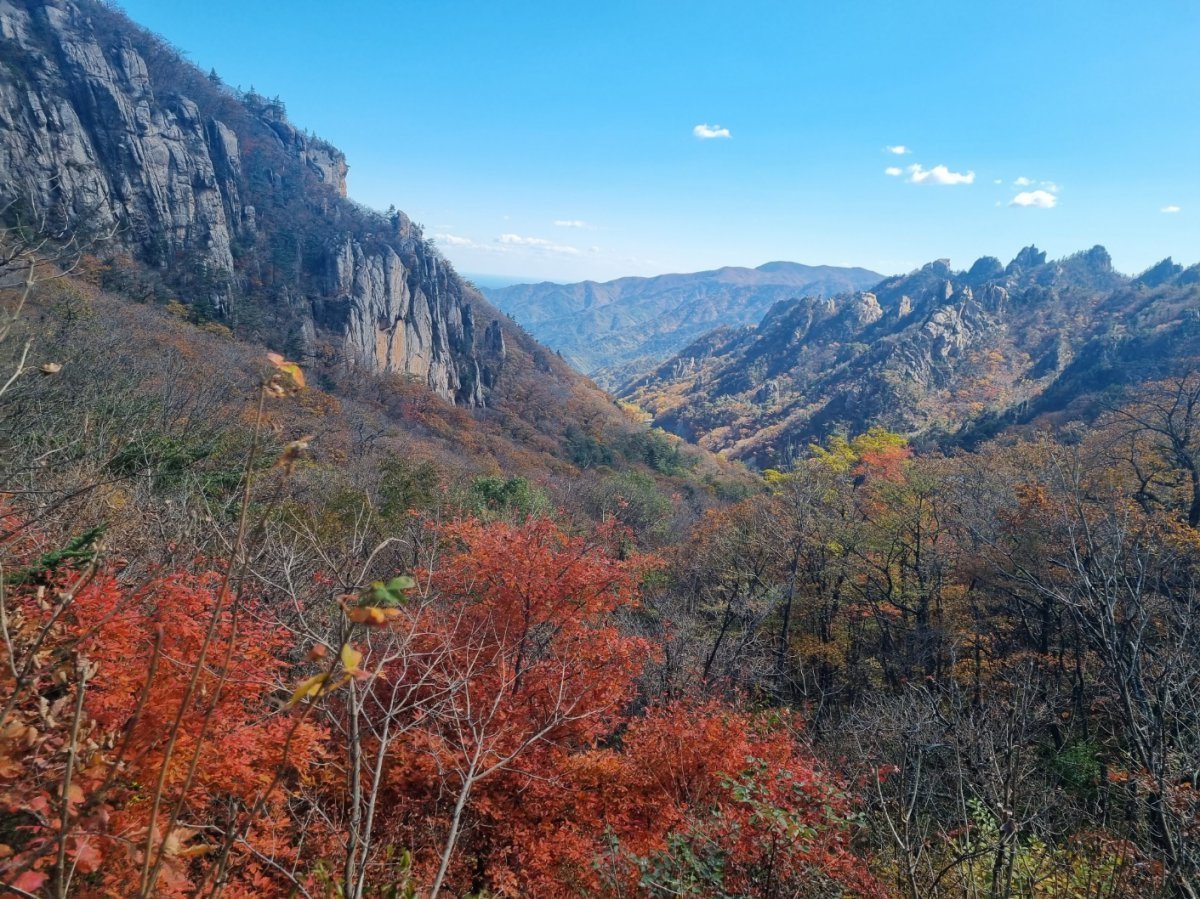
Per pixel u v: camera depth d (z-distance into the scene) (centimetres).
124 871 281
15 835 221
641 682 1464
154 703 480
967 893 689
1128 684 739
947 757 1051
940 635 1859
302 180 12094
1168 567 1136
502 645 982
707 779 894
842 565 2175
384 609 166
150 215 7625
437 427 6994
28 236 532
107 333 2248
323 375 7206
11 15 7169
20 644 258
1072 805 956
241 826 205
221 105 11494
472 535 1210
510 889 743
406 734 796
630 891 664
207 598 587
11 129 6191
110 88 7612
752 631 1972
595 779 920
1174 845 588
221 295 7094
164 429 1445
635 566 1322
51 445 959
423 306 10756
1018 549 1627
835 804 715
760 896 594
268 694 591
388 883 541
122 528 714
